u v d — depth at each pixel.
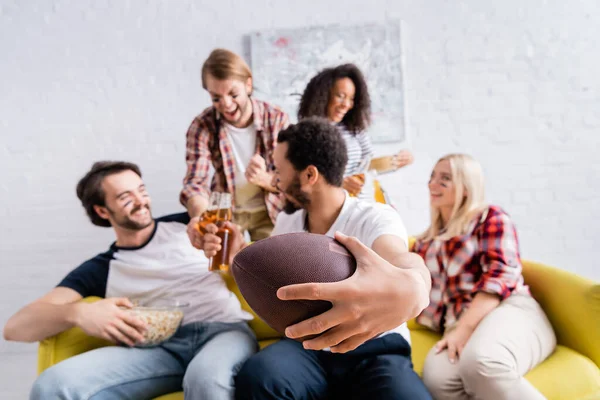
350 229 1.33
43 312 1.50
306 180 1.36
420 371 1.60
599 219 2.59
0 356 2.57
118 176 1.73
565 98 2.60
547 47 2.60
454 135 2.61
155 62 2.64
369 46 2.57
